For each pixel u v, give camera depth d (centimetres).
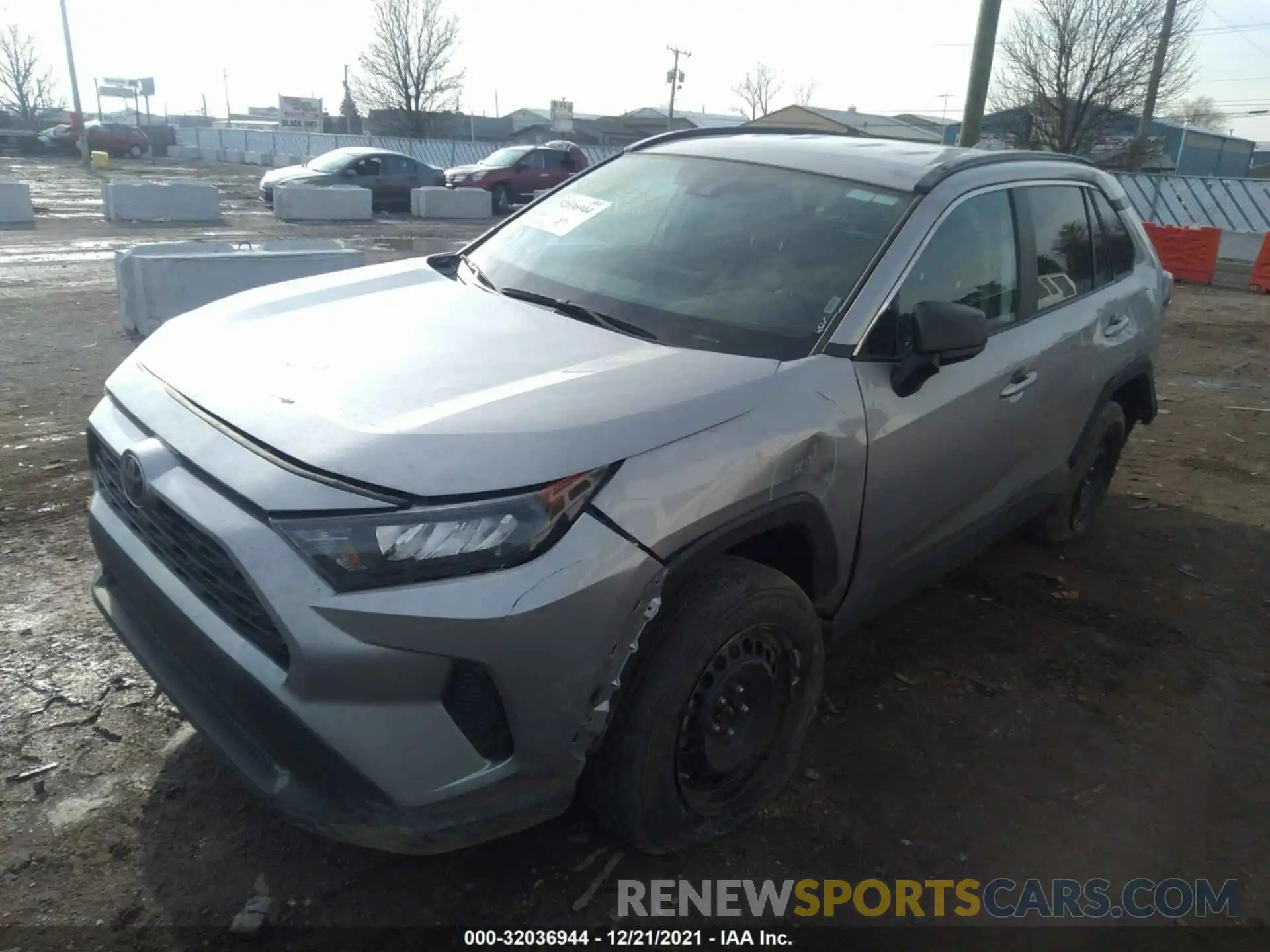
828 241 317
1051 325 380
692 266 321
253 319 300
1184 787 318
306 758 213
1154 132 4347
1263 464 652
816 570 283
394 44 4728
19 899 239
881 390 290
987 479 359
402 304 314
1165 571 476
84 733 299
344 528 205
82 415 601
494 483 211
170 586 236
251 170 3916
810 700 288
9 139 4238
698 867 268
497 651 208
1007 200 368
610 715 231
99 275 1149
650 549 226
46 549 415
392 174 2242
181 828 265
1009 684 369
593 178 395
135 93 6262
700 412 245
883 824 290
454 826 216
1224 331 1201
